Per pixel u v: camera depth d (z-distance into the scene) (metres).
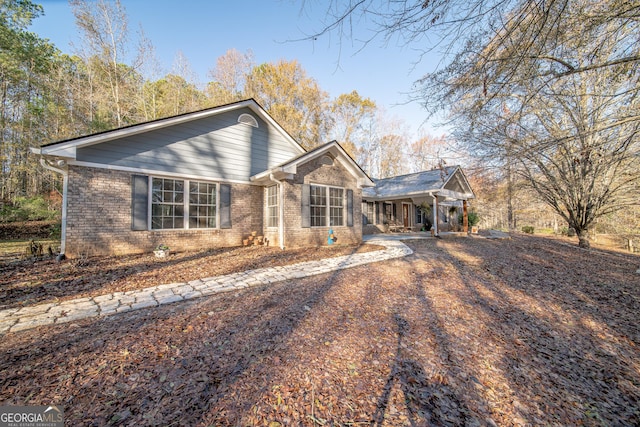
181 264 6.62
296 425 1.86
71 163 6.92
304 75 23.03
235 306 3.88
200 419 1.86
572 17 2.99
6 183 15.79
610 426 2.09
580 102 5.83
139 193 7.89
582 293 5.34
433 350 2.96
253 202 10.42
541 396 2.38
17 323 3.28
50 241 11.95
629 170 8.26
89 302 4.02
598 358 3.07
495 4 2.60
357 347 2.92
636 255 11.02
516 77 3.51
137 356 2.58
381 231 16.67
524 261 8.28
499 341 3.29
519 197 13.93
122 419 1.83
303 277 5.59
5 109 15.10
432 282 5.46
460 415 2.05
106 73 16.22
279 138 11.21
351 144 26.83
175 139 8.62
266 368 2.46
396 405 2.10
